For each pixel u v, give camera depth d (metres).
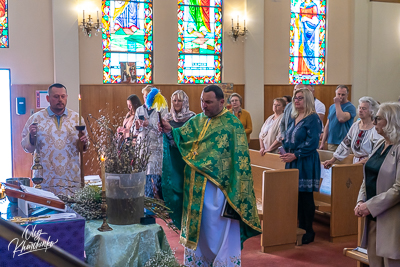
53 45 7.84
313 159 4.22
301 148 4.17
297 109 4.27
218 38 8.97
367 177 2.78
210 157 2.74
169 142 2.86
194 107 8.80
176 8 8.59
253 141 9.09
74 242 2.00
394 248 2.55
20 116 7.80
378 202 2.58
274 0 9.29
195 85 8.78
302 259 3.90
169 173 2.85
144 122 4.44
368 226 2.81
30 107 7.82
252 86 9.05
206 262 2.90
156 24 8.47
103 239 2.12
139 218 2.36
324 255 4.01
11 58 7.75
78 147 3.50
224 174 2.76
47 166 3.41
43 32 7.87
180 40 8.73
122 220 2.31
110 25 8.27
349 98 9.98
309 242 4.39
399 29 10.02
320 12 9.75
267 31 9.27
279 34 9.36
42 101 7.83
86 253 2.18
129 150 2.38
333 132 6.09
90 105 8.12
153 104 2.67
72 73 7.87
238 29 8.88
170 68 8.62
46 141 3.42
